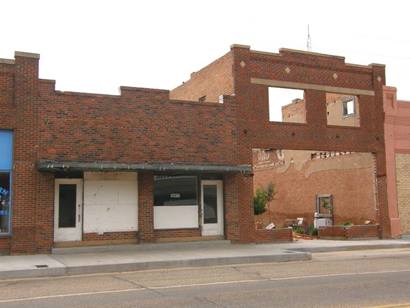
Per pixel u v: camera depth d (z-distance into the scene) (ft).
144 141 68.28
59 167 60.18
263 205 103.50
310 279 42.14
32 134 62.18
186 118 71.36
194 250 64.95
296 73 81.00
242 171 72.13
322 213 103.45
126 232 67.31
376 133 88.12
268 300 32.45
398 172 89.97
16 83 61.82
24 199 61.16
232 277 44.37
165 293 35.73
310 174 108.06
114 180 67.36
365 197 91.66
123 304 31.65
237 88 75.72
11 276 46.60
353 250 72.23
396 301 31.73
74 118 64.59
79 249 62.90
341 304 30.83
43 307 31.01
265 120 77.46
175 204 71.20
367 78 88.33
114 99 67.05
